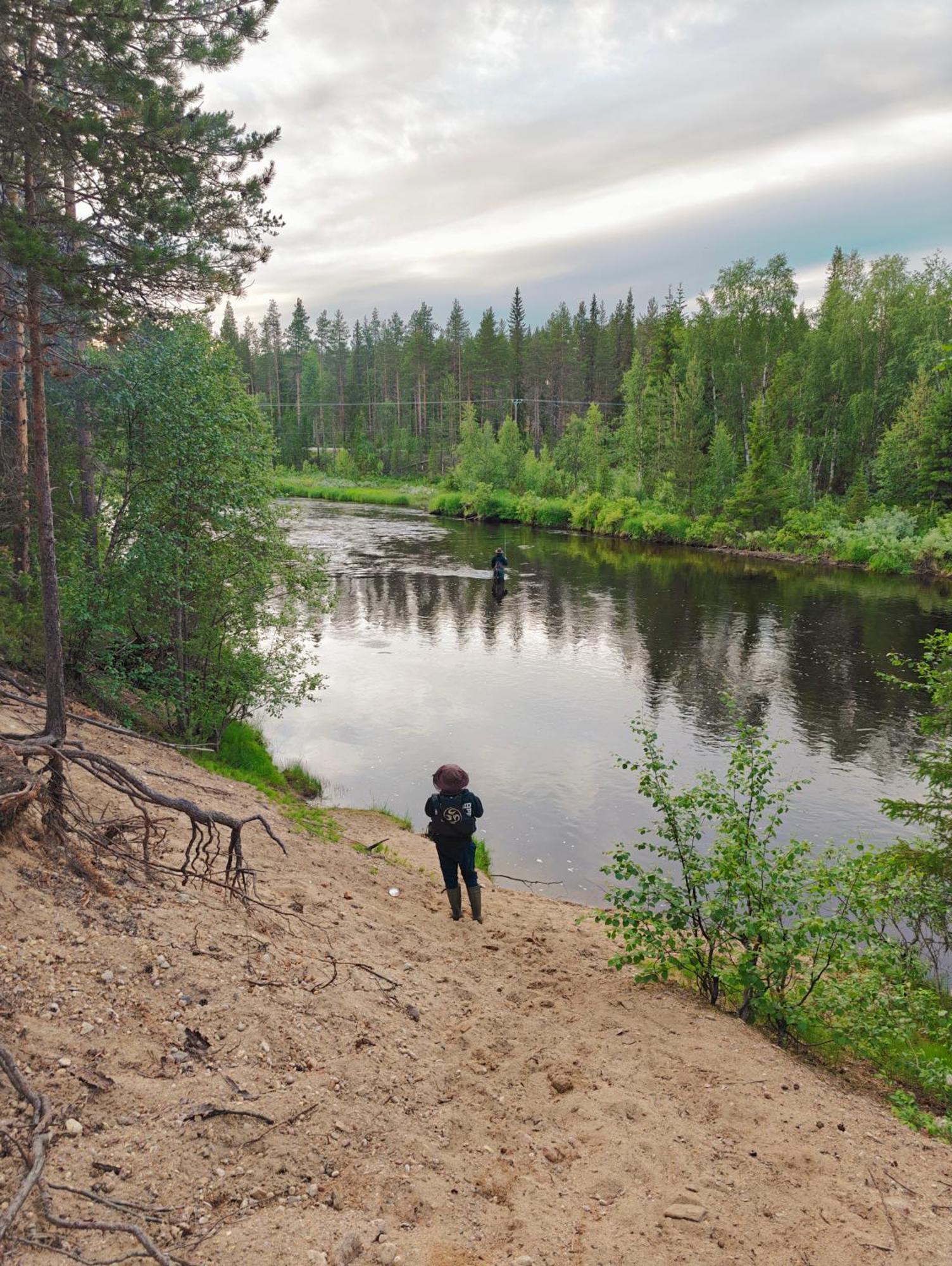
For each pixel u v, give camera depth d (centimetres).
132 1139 331
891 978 650
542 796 1469
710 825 1339
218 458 1423
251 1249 293
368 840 1136
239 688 1511
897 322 5953
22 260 498
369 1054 467
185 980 462
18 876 482
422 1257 314
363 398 13212
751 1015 643
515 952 747
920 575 4131
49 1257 267
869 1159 426
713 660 2459
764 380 6594
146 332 1170
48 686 544
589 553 4909
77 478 1397
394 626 2903
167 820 685
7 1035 360
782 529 5066
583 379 11450
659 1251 336
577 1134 430
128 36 557
